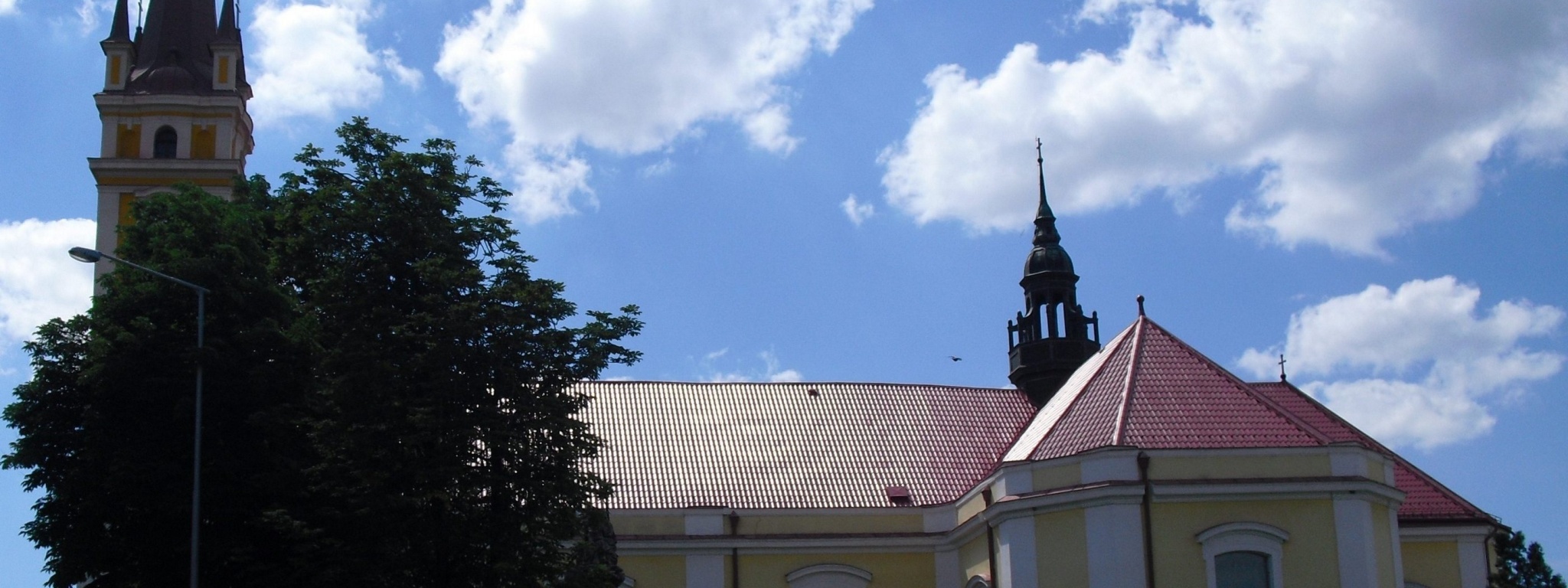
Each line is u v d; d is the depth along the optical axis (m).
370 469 35.78
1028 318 59.31
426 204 38.25
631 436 53.47
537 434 37.50
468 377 36.62
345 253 38.03
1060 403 48.47
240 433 38.84
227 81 58.53
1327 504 41.97
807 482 51.97
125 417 38.84
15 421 39.47
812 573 50.03
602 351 38.59
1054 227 60.25
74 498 38.59
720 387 57.12
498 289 37.38
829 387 57.88
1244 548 41.66
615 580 38.78
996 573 45.41
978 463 53.75
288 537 37.78
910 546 50.56
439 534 35.97
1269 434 42.94
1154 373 45.69
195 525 33.97
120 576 38.72
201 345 36.31
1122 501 41.66
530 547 37.28
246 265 40.22
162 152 57.62
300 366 39.03
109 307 39.59
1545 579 45.66
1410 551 49.62
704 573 49.41
